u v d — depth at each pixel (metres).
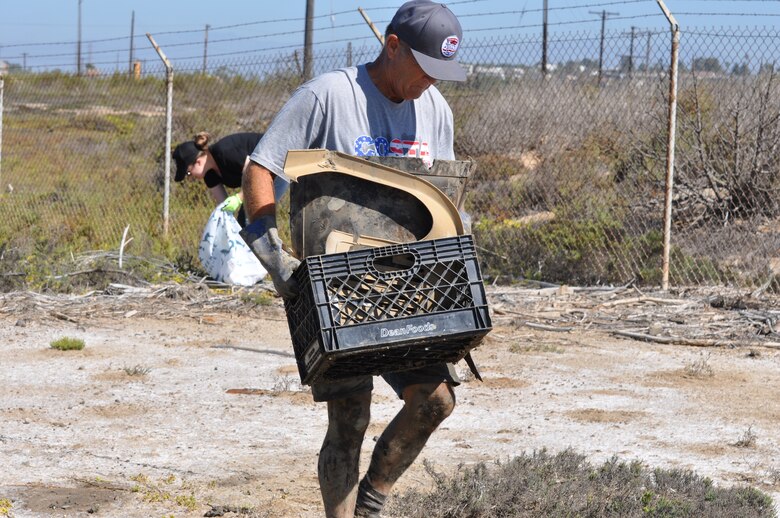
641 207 16.61
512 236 16.52
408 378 4.66
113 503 6.02
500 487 5.91
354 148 4.52
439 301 4.13
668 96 15.34
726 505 5.80
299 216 4.41
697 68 16.27
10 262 15.40
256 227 4.35
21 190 23.33
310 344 4.15
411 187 4.38
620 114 17.44
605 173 17.69
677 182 16.70
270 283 14.88
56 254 16.23
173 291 14.05
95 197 21.47
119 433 7.70
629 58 16.81
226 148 14.23
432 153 4.85
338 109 4.48
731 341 11.52
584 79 18.00
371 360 4.24
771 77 16.00
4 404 8.57
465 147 19.41
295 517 5.82
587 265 15.52
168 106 18.16
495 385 9.50
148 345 11.32
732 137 16.45
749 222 16.03
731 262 15.30
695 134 16.41
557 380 9.75
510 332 12.08
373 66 4.62
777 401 9.02
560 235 15.99
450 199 4.46
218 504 6.03
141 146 26.84
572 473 6.27
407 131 4.67
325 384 4.50
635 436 7.80
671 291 14.40
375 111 4.56
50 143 28.86
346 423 4.63
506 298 13.84
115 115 31.22
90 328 12.28
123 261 15.99
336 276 4.06
